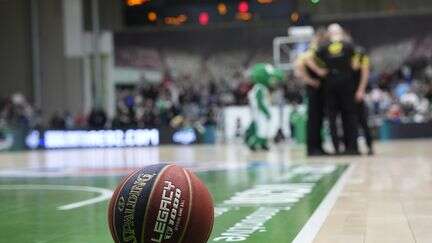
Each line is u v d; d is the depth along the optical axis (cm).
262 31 3031
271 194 775
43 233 544
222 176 1058
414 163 1195
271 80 1875
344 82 1472
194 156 1694
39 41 3148
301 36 2691
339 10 3056
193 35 3067
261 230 521
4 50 3173
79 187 967
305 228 521
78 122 2844
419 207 621
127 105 2856
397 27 2931
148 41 3084
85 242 495
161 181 364
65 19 3131
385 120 2447
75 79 3123
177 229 357
